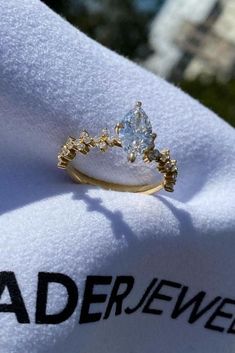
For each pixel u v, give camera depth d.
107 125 0.10
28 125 0.10
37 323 0.09
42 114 0.10
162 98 0.11
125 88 0.11
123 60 0.11
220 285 0.11
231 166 0.12
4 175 0.10
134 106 0.10
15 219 0.10
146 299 0.11
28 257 0.09
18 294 0.09
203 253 0.11
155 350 0.11
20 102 0.10
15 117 0.10
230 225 0.11
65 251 0.09
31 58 0.10
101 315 0.10
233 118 0.84
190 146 0.11
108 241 0.10
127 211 0.10
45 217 0.10
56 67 0.10
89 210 0.10
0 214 0.10
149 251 0.10
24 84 0.10
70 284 0.09
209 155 0.11
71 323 0.09
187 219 0.11
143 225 0.10
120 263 0.10
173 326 0.11
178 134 0.11
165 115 0.11
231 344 0.12
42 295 0.09
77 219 0.10
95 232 0.10
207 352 0.11
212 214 0.11
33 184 0.10
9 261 0.09
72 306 0.09
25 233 0.09
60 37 0.10
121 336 0.10
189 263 0.11
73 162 0.10
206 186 0.11
